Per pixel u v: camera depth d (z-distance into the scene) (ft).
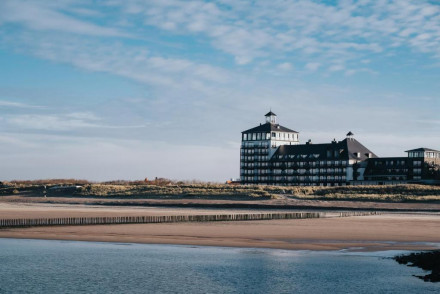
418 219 346.95
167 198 586.45
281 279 153.07
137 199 586.04
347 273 159.84
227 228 280.92
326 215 380.58
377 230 269.85
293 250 201.67
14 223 282.77
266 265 172.45
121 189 654.94
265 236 244.22
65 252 198.49
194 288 143.95
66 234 251.60
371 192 574.97
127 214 384.88
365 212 419.33
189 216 331.16
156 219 318.65
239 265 172.96
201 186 655.35
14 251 200.54
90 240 231.09
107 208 475.72
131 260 181.57
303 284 147.23
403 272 160.35
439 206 472.03
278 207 487.20
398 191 567.18
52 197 645.51
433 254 186.91
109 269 166.81
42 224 287.28
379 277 153.99
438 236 243.81
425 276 154.20
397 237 239.71
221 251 200.23
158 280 152.76
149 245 216.33
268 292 140.05
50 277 156.25
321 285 145.89
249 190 596.29
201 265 172.35
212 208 489.26
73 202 581.94
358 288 142.51
